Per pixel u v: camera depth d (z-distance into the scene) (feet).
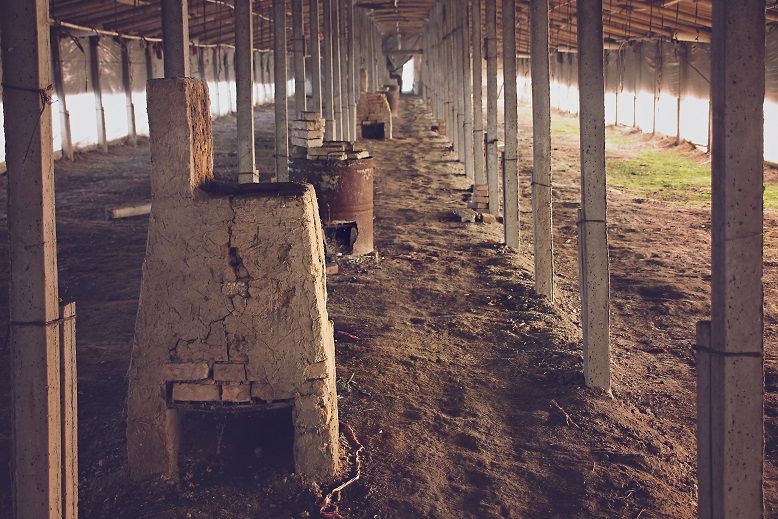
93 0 57.31
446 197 52.26
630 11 59.98
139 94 82.89
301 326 15.20
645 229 42.11
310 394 15.31
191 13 72.23
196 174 15.29
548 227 28.45
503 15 35.32
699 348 11.60
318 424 15.39
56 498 11.82
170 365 15.24
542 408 19.43
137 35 77.92
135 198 50.44
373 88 124.57
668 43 77.51
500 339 24.32
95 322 25.53
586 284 20.25
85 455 16.35
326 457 15.53
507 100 36.17
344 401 19.31
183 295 15.15
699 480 11.89
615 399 20.16
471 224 43.24
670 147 75.66
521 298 28.45
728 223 10.87
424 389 20.47
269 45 129.80
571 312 28.04
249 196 15.05
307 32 109.70
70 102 66.08
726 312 11.04
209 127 16.16
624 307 28.66
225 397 15.28
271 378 15.24
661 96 80.69
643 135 85.05
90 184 56.24
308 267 15.14
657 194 53.11
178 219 15.03
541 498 15.57
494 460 16.90
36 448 11.61
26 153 11.08
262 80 143.33
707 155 68.08
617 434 18.26
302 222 15.08
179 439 16.12
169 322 15.21
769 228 40.70
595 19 19.51
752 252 10.91
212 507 14.67
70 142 65.21
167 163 14.90
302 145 37.17
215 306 15.14
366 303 28.30
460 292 29.76
